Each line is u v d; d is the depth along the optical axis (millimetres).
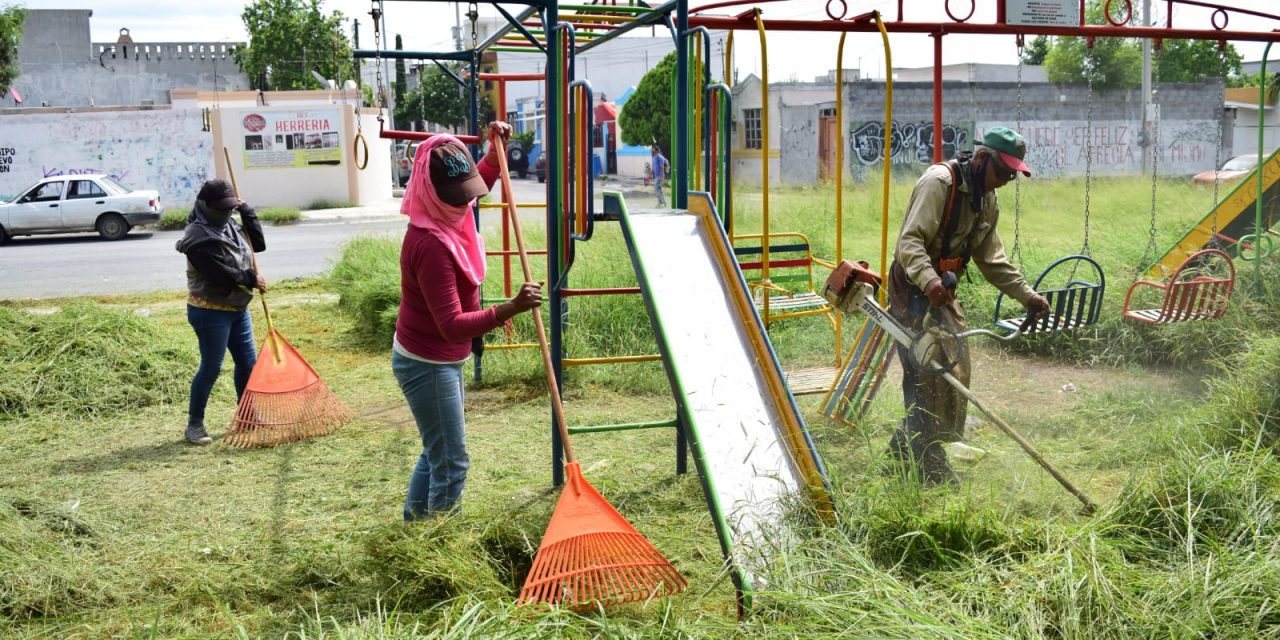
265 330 9719
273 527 4531
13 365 6828
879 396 6051
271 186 25984
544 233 12188
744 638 3051
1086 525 3656
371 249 11766
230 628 3521
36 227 19547
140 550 4262
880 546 3607
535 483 5078
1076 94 28781
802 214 14000
